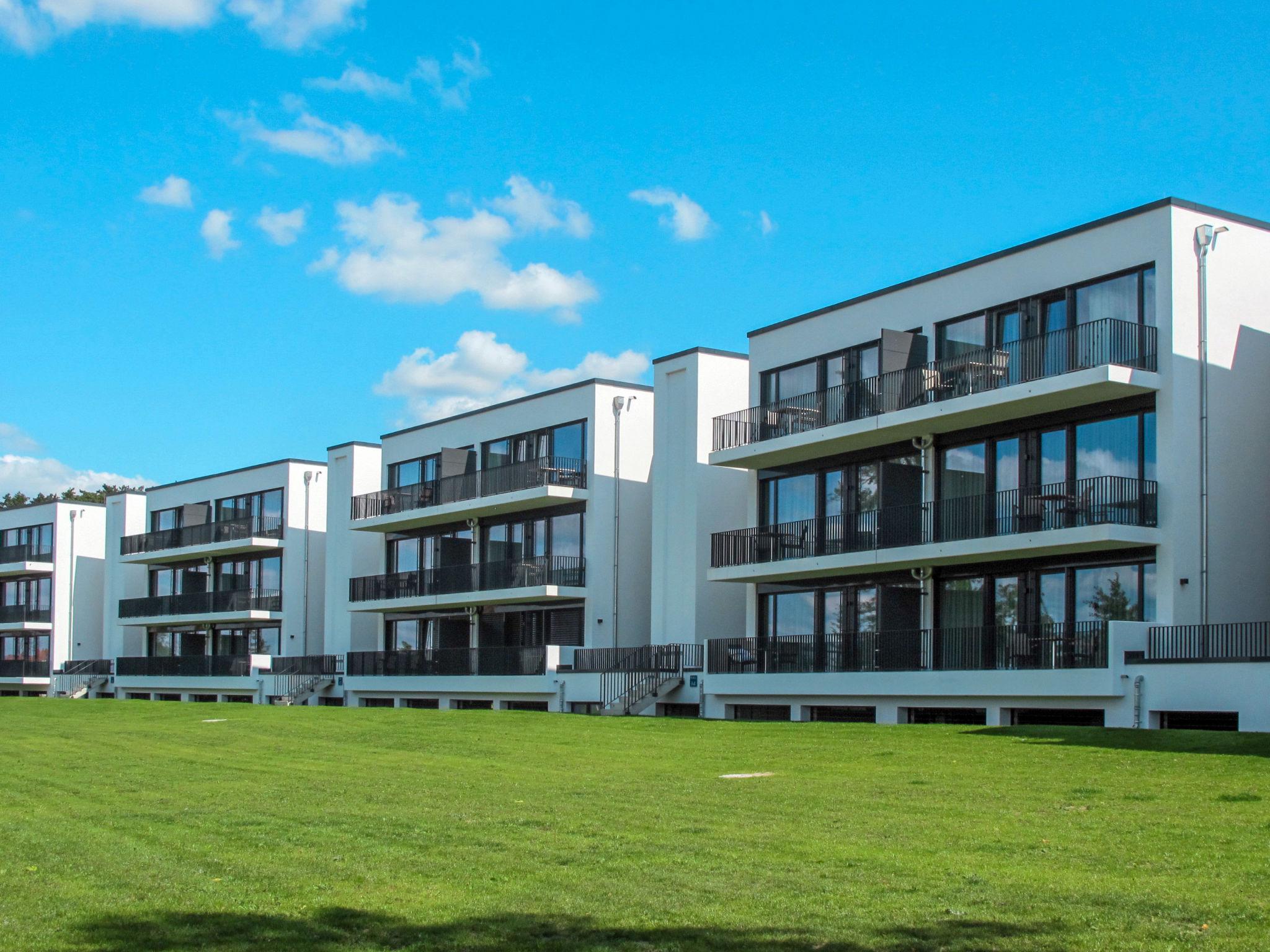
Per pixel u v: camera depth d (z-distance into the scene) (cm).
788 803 1530
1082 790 1547
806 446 3306
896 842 1245
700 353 3847
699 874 1123
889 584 3234
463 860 1212
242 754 2416
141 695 6256
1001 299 2952
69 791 1869
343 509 5378
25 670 7012
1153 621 2614
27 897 1098
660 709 3778
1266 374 2728
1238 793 1477
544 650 4050
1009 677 2709
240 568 5988
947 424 2998
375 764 2164
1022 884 1051
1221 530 2622
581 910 1011
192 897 1085
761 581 3572
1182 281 2630
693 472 3809
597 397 4212
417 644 4934
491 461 4641
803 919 966
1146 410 2655
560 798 1634
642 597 4197
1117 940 884
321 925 986
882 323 3262
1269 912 938
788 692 3281
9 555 7294
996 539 2812
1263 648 2461
